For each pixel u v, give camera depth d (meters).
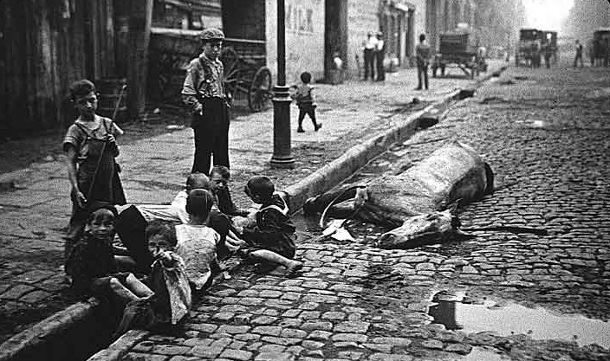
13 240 6.87
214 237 5.87
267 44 21.19
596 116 17.81
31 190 9.09
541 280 5.98
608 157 11.88
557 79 34.41
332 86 26.36
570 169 10.87
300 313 5.28
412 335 4.86
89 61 14.95
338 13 27.28
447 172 8.49
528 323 5.09
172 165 10.77
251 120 16.16
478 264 6.41
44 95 13.82
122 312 5.24
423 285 5.91
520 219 7.93
